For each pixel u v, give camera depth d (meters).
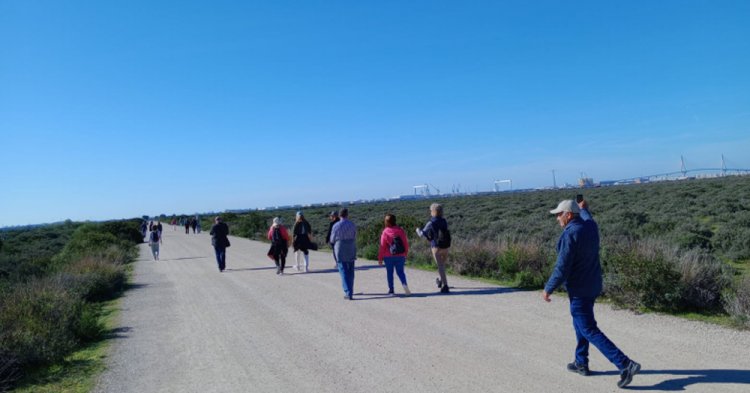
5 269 20.89
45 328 7.75
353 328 8.12
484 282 12.00
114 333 9.00
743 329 7.05
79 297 10.84
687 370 5.50
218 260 17.77
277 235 15.80
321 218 55.25
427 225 10.84
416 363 6.20
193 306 11.12
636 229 19.50
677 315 8.03
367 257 19.33
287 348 7.21
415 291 11.25
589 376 5.51
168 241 42.59
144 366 6.83
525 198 60.28
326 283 13.39
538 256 12.65
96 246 28.66
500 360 6.15
